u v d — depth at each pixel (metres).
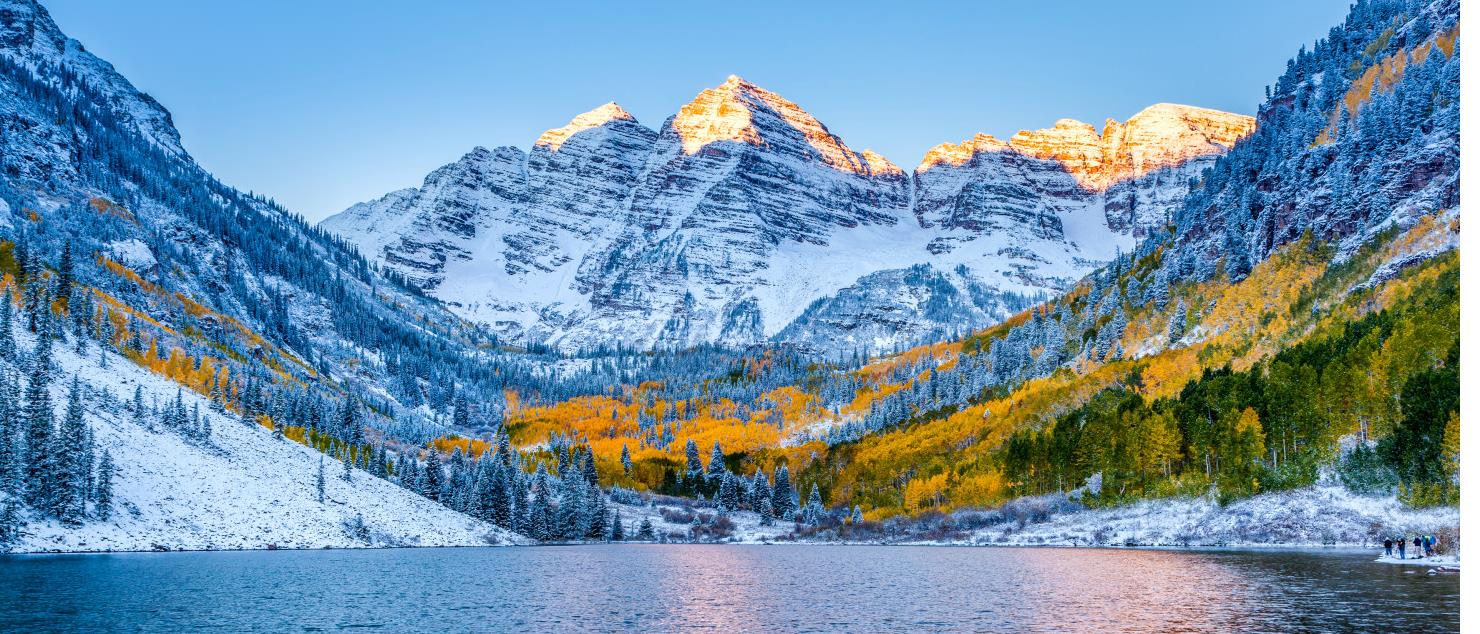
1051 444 181.88
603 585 104.12
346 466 182.88
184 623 73.75
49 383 160.25
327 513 163.00
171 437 161.50
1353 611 70.88
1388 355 136.88
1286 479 139.00
